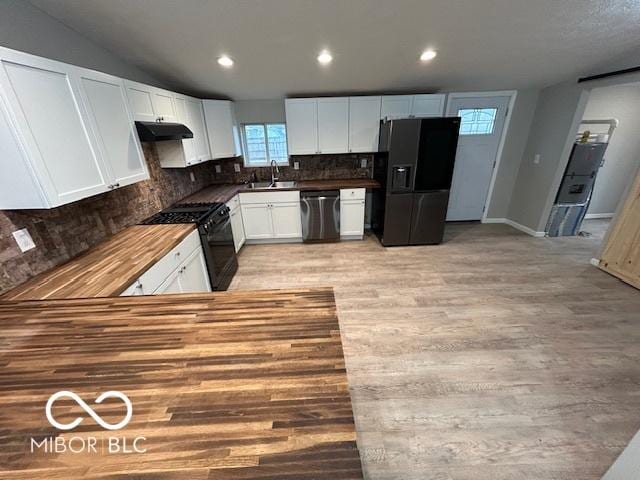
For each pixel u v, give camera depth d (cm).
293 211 394
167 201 304
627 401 163
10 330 108
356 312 253
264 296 122
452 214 479
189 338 98
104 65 234
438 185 364
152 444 64
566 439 145
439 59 288
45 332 106
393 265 340
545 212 400
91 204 204
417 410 162
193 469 59
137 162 219
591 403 163
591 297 262
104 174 182
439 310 252
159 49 244
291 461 59
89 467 60
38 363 90
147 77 288
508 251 367
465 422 154
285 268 343
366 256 368
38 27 177
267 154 434
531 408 161
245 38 238
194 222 245
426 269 328
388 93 386
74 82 158
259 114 409
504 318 238
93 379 83
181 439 65
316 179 444
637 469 92
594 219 479
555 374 182
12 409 75
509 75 335
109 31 212
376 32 236
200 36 231
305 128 388
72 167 157
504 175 450
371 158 435
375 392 174
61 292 139
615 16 220
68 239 183
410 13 213
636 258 276
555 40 254
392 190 366
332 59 281
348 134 392
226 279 301
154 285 178
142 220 258
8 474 60
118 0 183
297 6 202
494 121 420
